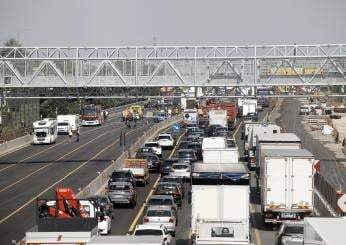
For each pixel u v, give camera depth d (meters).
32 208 101.81
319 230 44.12
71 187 120.62
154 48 143.38
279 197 84.62
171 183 105.75
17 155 178.25
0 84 145.62
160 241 47.91
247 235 64.62
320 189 106.56
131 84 145.50
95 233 63.12
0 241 76.88
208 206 71.88
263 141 108.00
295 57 140.75
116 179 106.62
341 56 139.25
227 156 114.81
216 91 187.75
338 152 192.62
